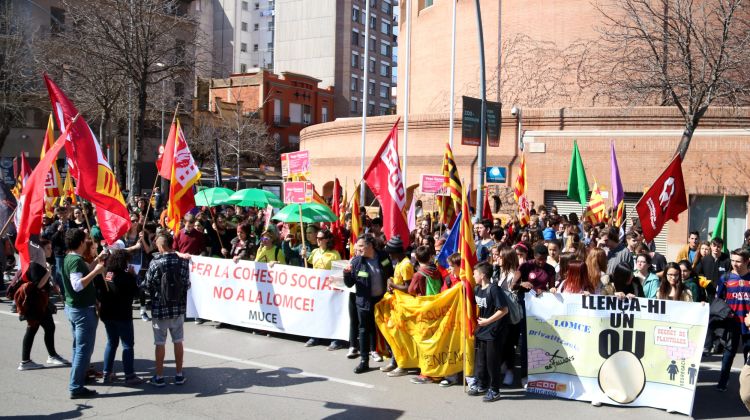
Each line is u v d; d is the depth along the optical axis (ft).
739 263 26.50
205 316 37.42
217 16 317.63
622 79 73.36
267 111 214.48
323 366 29.68
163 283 25.38
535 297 25.90
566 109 74.13
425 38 111.14
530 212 55.72
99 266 24.06
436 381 27.50
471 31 101.45
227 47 315.37
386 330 28.68
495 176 64.44
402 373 28.55
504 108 92.48
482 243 37.76
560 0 91.50
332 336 33.01
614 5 75.25
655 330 24.20
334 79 269.85
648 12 68.03
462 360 27.07
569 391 25.30
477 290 25.67
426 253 29.04
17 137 145.79
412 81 115.96
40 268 27.91
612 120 71.92
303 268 33.91
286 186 41.16
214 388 25.82
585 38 89.45
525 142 75.05
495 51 98.22
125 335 26.02
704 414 23.85
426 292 28.84
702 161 67.10
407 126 81.82
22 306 27.53
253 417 22.52
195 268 37.88
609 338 24.76
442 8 106.93
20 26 125.49
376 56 287.89
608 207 70.08
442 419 22.77
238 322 36.04
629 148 70.03
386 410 23.66
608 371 24.68
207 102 193.06
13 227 49.60
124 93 99.14
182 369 28.25
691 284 30.55
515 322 25.41
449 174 31.96
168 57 98.58
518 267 27.48
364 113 83.92
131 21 80.84
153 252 39.47
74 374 24.17
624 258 31.45
